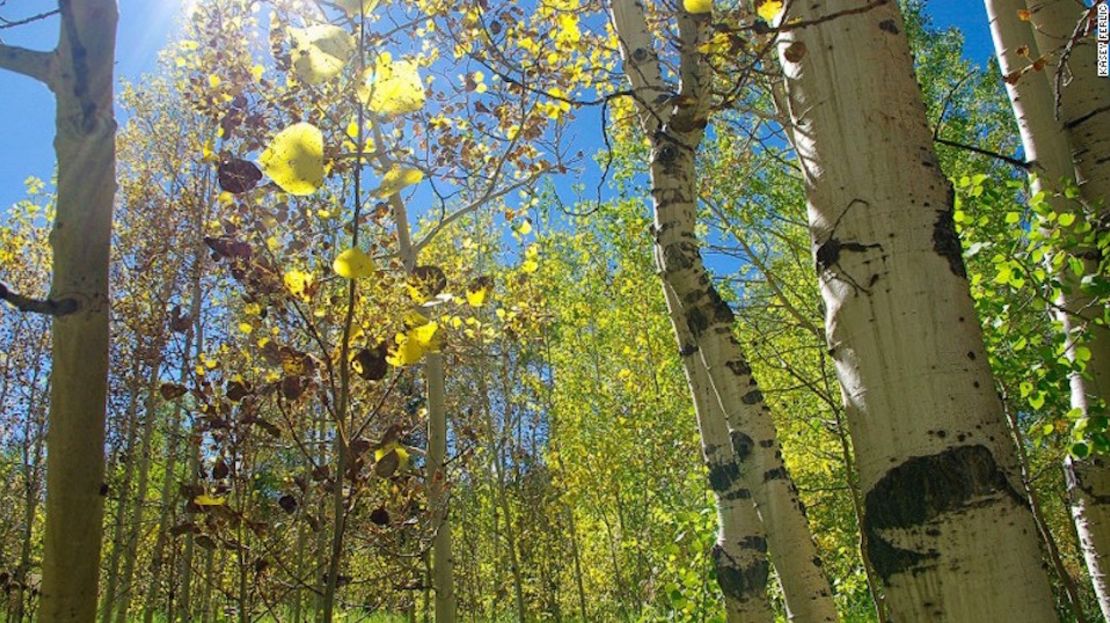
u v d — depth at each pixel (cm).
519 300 782
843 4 158
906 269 140
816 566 244
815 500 923
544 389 1419
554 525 1683
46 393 1111
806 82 159
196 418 333
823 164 153
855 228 146
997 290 403
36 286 1141
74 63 139
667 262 260
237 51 577
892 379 136
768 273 696
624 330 1263
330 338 269
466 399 1205
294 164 106
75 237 136
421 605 1290
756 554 300
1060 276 361
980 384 135
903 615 128
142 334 902
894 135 149
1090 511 335
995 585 122
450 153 589
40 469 1121
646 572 1195
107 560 1112
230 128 371
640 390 1234
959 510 126
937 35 1105
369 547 361
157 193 1057
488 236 1125
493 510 1563
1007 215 375
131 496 1064
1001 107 1110
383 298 297
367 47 139
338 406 195
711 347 256
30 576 1046
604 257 1258
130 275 926
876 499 134
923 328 136
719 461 314
